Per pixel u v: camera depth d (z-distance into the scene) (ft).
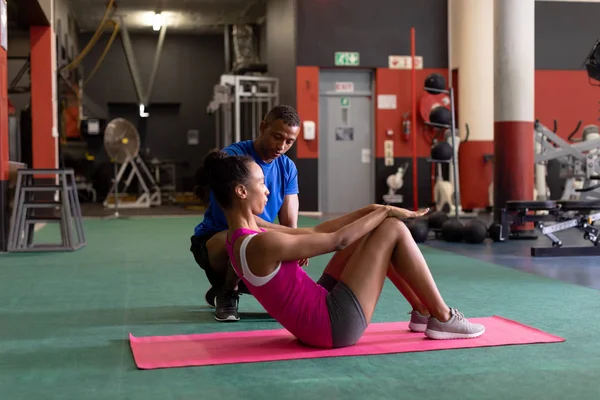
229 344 8.95
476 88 37.47
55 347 9.15
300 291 8.17
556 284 14.24
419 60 38.75
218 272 10.90
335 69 38.45
